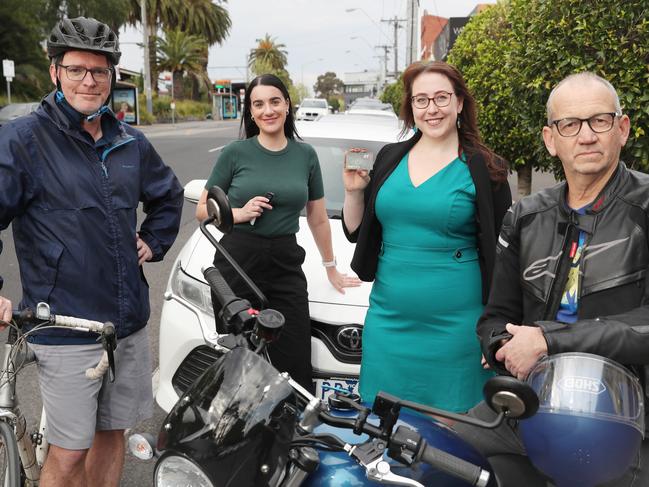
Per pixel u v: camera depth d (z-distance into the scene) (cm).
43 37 3509
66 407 256
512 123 795
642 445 183
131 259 268
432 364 268
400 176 271
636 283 190
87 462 283
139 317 274
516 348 185
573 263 199
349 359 331
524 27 588
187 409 168
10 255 769
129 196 266
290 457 164
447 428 200
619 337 178
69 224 252
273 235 326
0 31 3388
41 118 251
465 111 274
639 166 519
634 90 477
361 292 346
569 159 197
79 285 255
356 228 300
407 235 268
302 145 345
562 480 168
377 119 604
